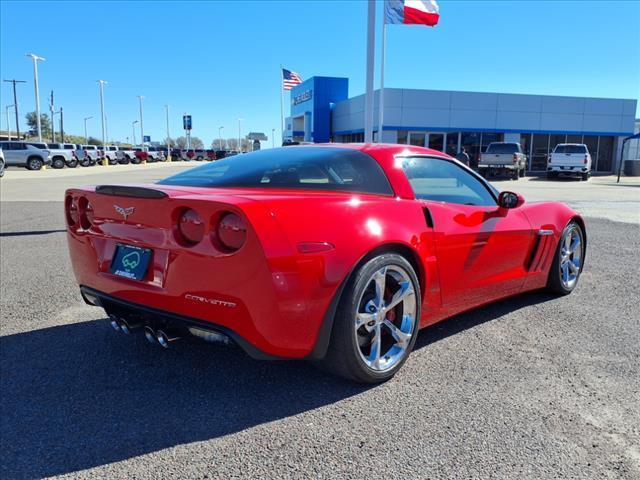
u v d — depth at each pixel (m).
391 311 3.05
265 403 2.74
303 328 2.57
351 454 2.28
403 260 2.96
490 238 3.65
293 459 2.25
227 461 2.24
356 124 34.38
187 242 2.58
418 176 3.42
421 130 31.48
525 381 2.97
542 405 2.70
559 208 4.55
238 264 2.42
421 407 2.68
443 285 3.33
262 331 2.48
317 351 2.68
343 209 2.76
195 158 76.88
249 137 47.81
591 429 2.47
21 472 2.18
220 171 3.28
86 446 2.36
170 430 2.49
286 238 2.47
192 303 2.58
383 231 2.84
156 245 2.68
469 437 2.40
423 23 13.70
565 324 3.91
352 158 3.21
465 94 31.30
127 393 2.86
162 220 2.65
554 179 27.28
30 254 6.65
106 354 3.38
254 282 2.42
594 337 3.64
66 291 4.88
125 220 2.85
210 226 2.49
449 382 2.96
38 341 3.61
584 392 2.84
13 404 2.74
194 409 2.68
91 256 3.11
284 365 3.21
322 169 3.09
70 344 3.55
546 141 32.75
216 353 3.40
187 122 77.06
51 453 2.31
